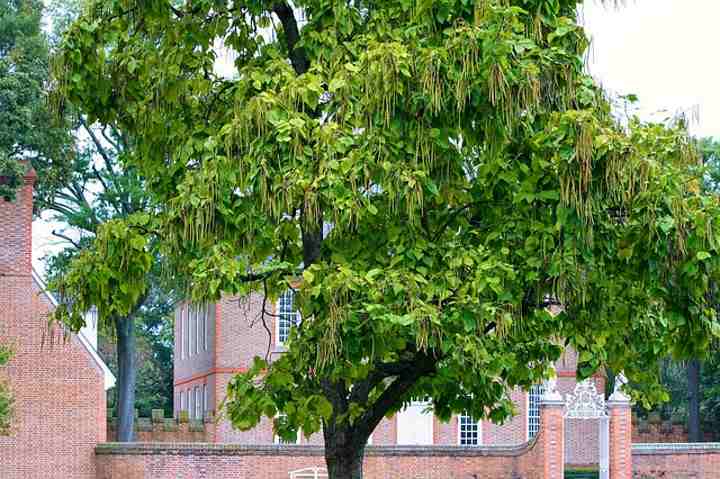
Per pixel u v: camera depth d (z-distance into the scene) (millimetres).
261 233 18750
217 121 21250
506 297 17859
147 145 21672
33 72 50750
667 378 82438
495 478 53219
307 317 18266
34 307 52094
